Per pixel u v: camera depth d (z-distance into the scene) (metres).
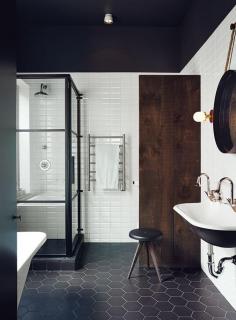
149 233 2.44
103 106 3.46
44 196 3.29
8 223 1.05
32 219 3.42
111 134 3.47
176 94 2.66
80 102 3.46
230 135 1.99
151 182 2.67
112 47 3.39
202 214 2.08
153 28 3.39
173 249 2.69
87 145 3.45
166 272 2.60
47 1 2.82
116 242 3.49
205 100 2.55
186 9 3.00
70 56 3.39
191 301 2.11
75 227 3.45
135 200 3.48
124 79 3.44
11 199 1.09
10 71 1.09
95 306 2.04
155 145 2.66
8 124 1.07
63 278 2.50
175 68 3.40
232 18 2.01
